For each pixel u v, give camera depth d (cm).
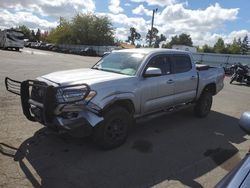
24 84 500
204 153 521
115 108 493
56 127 451
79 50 6141
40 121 479
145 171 435
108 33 7156
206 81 744
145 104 562
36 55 3294
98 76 514
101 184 390
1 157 447
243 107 968
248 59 2794
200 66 759
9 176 395
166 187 393
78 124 443
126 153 494
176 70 650
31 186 375
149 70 543
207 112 784
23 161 440
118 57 613
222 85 834
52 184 382
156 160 476
